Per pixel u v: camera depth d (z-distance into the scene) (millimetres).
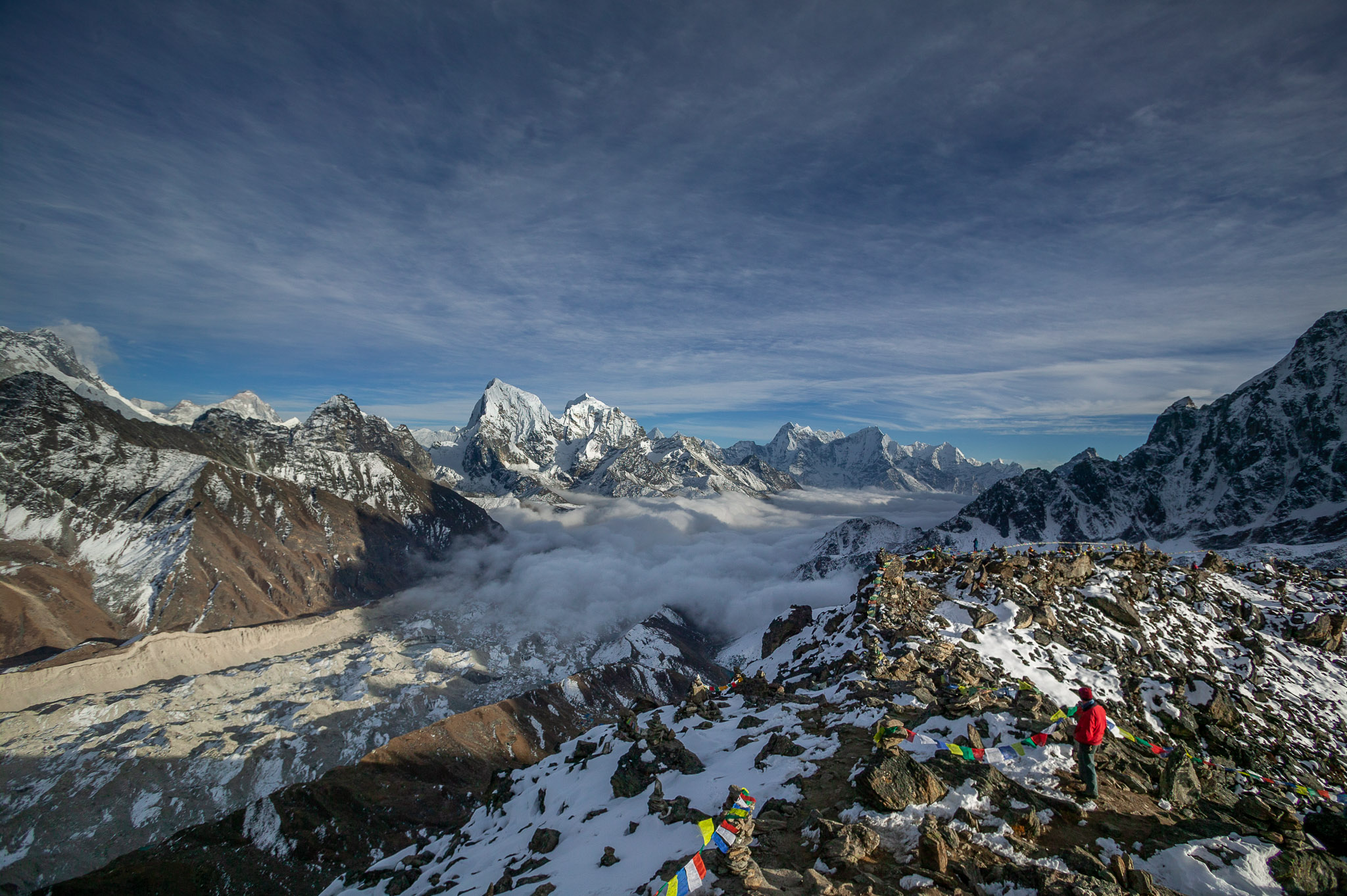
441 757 123750
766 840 18875
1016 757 21922
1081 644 43156
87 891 80000
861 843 17234
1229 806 21812
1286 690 43562
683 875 16953
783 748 25703
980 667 36562
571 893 19188
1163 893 15945
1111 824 19141
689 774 26609
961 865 16266
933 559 57375
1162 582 54500
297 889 88750
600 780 30609
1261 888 16438
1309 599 55875
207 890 85062
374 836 100250
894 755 20141
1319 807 25672
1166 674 41469
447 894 26172
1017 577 49969
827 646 47281
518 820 33062
